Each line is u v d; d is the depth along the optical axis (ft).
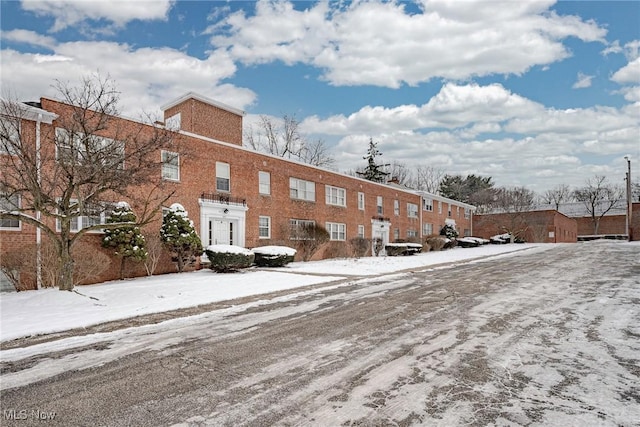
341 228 89.40
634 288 32.89
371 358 16.81
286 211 73.61
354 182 94.94
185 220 50.26
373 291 35.50
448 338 19.62
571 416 11.42
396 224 111.65
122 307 29.07
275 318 25.18
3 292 36.09
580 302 27.84
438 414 11.62
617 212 197.06
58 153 31.04
